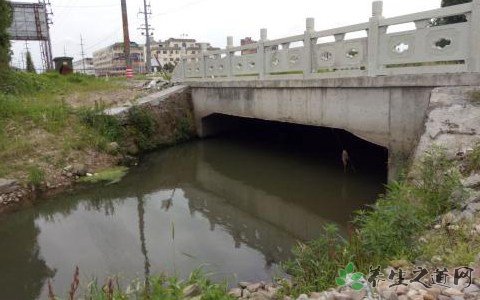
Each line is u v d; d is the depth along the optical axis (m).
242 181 11.24
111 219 9.02
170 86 18.02
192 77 16.62
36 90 18.05
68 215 9.33
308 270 5.12
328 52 9.52
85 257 7.20
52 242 7.92
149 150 14.59
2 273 6.79
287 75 10.93
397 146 8.20
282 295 4.93
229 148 14.84
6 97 14.40
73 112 13.91
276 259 6.84
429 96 7.56
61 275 6.59
